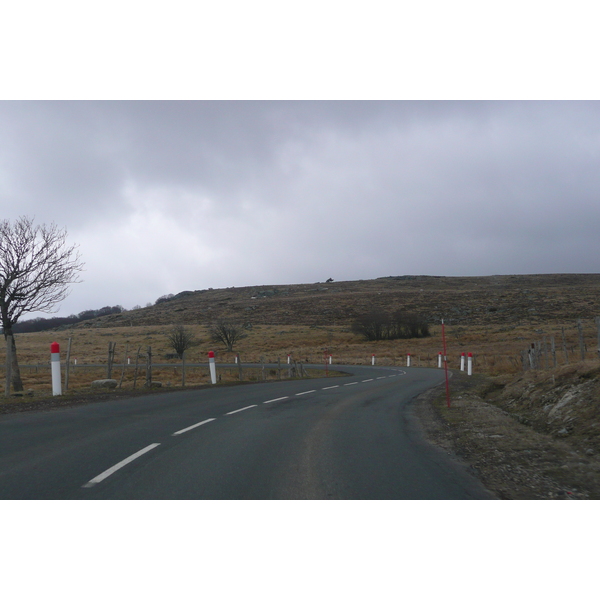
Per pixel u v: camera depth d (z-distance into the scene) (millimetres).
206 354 59000
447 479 5781
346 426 9609
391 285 156000
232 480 5629
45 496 5047
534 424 10344
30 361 50219
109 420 10227
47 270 17188
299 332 80188
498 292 117250
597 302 92625
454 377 24797
